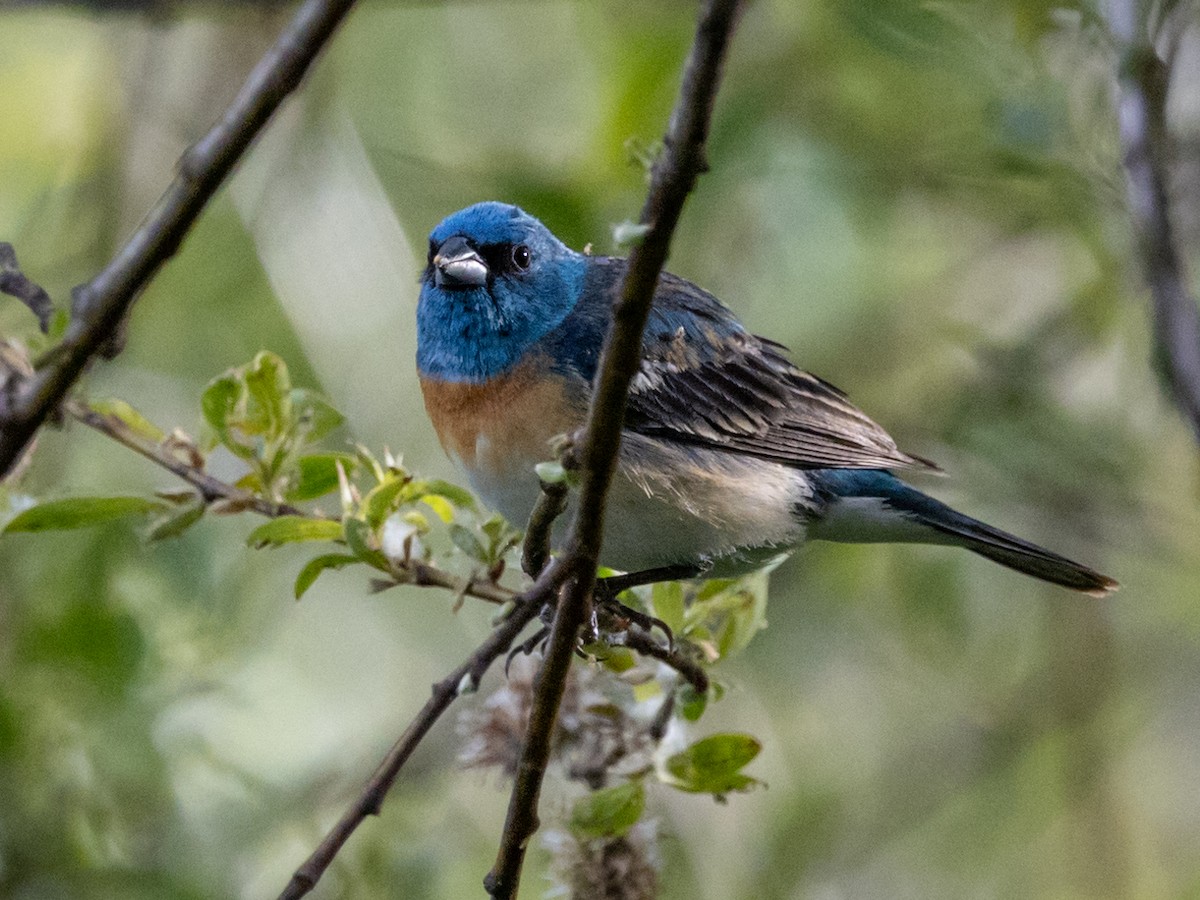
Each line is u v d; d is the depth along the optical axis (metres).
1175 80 11.01
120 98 13.41
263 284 12.98
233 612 11.28
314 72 13.05
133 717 10.21
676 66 12.32
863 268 13.66
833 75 12.91
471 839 11.95
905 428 13.45
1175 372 7.75
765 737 13.02
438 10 14.46
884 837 13.26
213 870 10.53
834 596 13.41
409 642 13.08
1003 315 14.23
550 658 6.05
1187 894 13.80
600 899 7.39
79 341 5.61
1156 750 14.77
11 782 10.10
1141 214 8.09
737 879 12.27
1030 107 10.46
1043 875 13.73
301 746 12.09
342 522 6.70
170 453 7.01
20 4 10.72
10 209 13.82
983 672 13.88
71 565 10.45
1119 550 13.55
